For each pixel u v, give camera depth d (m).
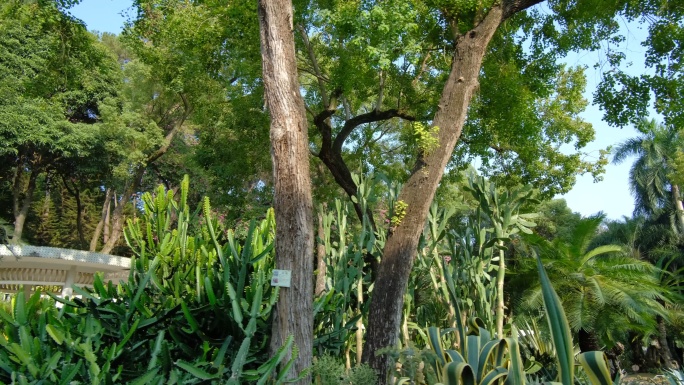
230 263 6.27
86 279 22.20
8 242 19.20
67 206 37.19
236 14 11.47
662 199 29.08
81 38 11.49
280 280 5.75
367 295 9.26
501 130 12.45
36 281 20.78
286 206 6.00
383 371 6.89
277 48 6.46
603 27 11.93
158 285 6.54
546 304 3.66
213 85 14.78
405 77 13.07
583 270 14.16
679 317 20.98
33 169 24.98
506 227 8.65
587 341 14.16
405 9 9.36
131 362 5.71
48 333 5.20
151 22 12.48
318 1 12.17
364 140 17.89
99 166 25.12
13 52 21.33
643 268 15.45
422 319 9.39
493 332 8.05
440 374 5.50
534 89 12.70
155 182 31.28
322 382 6.12
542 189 14.35
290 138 6.18
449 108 8.25
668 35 10.88
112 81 24.44
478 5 9.55
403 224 7.60
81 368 5.18
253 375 5.32
